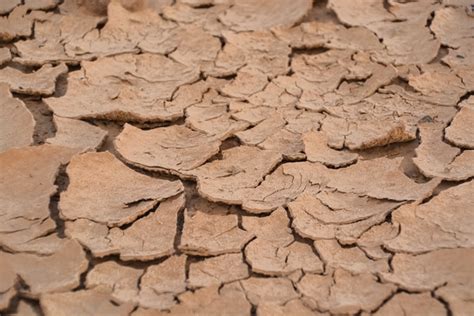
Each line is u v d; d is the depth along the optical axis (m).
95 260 3.27
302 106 4.23
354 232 3.42
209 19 4.88
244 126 4.06
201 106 4.22
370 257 3.31
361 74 4.45
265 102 4.27
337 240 3.38
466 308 3.05
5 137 3.95
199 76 4.44
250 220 3.50
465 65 4.46
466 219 3.48
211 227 3.46
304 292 3.15
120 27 4.75
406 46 4.66
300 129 4.05
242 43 4.69
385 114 4.15
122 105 4.18
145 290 3.15
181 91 4.32
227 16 4.90
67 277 3.16
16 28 4.70
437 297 3.10
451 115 4.13
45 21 4.77
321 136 3.95
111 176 3.71
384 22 4.85
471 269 3.21
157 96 4.27
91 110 4.12
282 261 3.30
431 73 4.39
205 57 4.59
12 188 3.62
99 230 3.41
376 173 3.74
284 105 4.25
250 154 3.88
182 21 4.85
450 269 3.23
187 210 3.57
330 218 3.50
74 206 3.52
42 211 3.48
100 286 3.14
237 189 3.67
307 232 3.41
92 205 3.54
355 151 3.89
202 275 3.24
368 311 3.05
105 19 4.78
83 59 4.49
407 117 4.12
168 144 3.95
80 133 3.97
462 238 3.37
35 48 4.57
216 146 3.88
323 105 4.24
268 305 3.06
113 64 4.48
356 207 3.56
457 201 3.57
